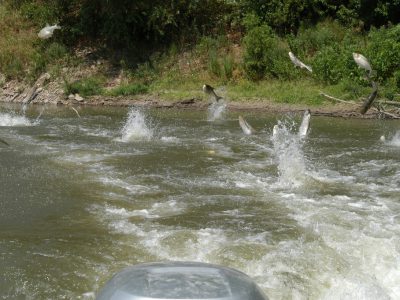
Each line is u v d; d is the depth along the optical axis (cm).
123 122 1914
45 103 2767
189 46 3034
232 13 3094
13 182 998
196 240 713
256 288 316
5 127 1728
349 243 708
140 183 1013
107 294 307
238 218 811
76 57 3081
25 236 726
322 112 2162
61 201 888
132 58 3072
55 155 1248
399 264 651
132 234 737
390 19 2847
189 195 938
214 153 1325
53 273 611
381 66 2355
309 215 828
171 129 1733
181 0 3083
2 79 3061
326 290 587
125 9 3027
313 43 2772
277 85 2584
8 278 595
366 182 1061
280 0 2961
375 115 2067
